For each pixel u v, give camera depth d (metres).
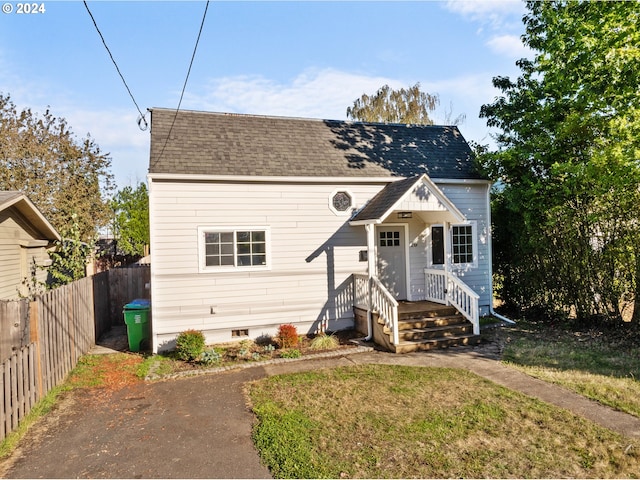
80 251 11.85
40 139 22.03
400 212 11.59
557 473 4.12
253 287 10.17
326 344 9.45
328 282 10.82
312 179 10.52
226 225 9.91
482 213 12.41
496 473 4.15
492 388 6.50
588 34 9.73
